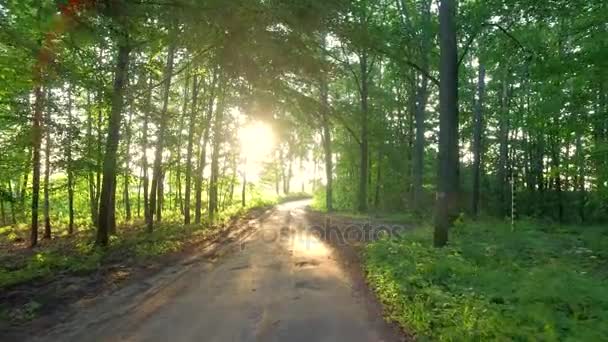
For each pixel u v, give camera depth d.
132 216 32.12
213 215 29.25
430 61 24.62
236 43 9.89
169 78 18.19
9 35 8.65
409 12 23.95
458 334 5.86
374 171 40.22
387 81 36.62
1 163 14.99
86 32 8.09
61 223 28.69
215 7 8.55
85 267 11.22
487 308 6.48
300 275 11.02
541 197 30.92
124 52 13.62
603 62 13.33
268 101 16.91
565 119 16.42
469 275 8.75
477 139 30.30
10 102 12.42
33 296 8.41
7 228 25.34
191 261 13.30
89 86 11.41
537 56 15.52
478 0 17.19
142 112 14.91
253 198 50.59
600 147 14.54
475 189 29.55
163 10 8.50
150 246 15.37
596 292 6.93
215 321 7.30
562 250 11.81
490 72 28.86
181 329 6.89
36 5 6.95
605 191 14.92
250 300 8.65
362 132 33.44
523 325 5.85
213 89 22.47
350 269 11.77
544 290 6.93
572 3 14.68
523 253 11.18
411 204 35.09
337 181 43.31
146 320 7.35
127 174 19.00
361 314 7.66
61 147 13.73
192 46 10.81
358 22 14.94
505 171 33.78
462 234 14.09
